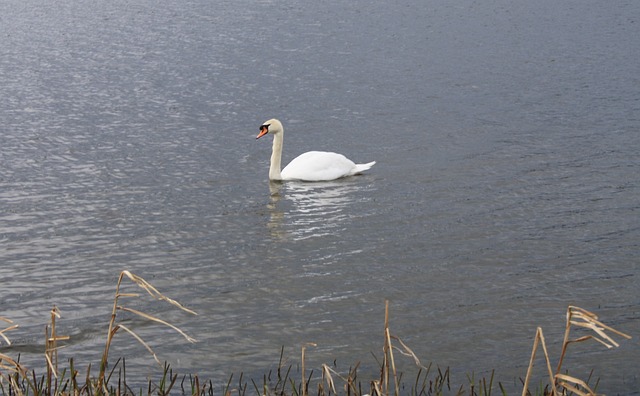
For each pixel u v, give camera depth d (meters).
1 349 14.11
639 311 15.43
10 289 16.48
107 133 27.17
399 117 28.92
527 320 15.15
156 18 45.28
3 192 21.91
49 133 27.08
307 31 42.09
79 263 17.75
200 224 19.97
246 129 27.86
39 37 41.19
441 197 21.58
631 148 25.22
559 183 22.42
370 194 22.02
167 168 24.03
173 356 13.96
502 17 45.25
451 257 17.94
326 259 17.95
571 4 48.44
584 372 13.30
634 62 35.91
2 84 33.03
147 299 16.09
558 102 30.41
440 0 49.81
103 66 35.81
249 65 35.91
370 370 13.40
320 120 28.77
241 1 49.50
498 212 20.47
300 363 13.70
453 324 15.02
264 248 18.56
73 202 21.28
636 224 19.61
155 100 31.00
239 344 14.38
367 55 37.56
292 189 22.52
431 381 12.98
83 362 13.69
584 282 16.67
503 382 12.98
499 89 32.22
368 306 15.78
